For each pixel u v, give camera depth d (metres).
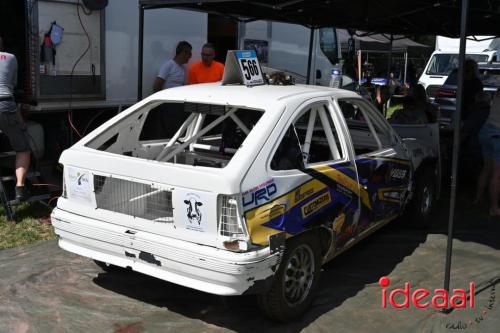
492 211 6.71
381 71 24.84
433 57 17.39
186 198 3.45
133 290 4.30
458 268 5.00
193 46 8.16
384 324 3.92
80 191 3.94
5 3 6.67
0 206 6.04
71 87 6.54
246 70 4.62
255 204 3.46
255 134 3.67
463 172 8.02
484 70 13.66
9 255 4.89
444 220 6.49
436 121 7.44
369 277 4.75
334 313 4.06
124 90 7.18
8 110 5.62
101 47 6.77
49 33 6.21
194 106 4.25
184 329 3.76
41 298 4.11
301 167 3.93
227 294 3.36
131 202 3.73
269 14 7.59
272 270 3.52
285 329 3.80
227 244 3.34
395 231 6.02
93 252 3.90
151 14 7.40
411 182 5.61
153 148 4.88
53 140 6.85
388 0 6.59
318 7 6.92
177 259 3.46
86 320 3.82
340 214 4.26
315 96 4.31
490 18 7.75
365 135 5.43
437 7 6.96
